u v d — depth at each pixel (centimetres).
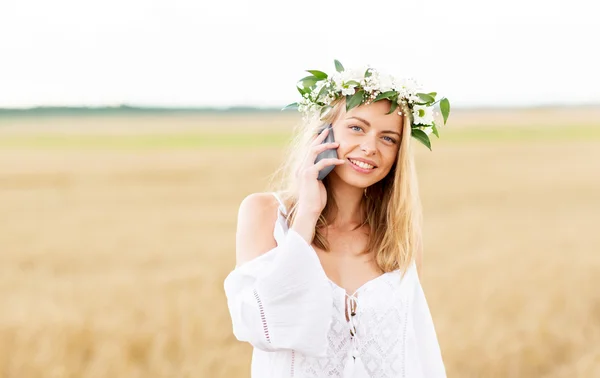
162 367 591
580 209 1909
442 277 936
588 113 6744
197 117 6291
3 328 665
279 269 224
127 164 2911
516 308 773
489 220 1655
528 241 1312
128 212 1859
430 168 2850
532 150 3634
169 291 838
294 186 259
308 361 238
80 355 636
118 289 862
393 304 250
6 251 1274
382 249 258
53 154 3272
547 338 674
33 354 617
